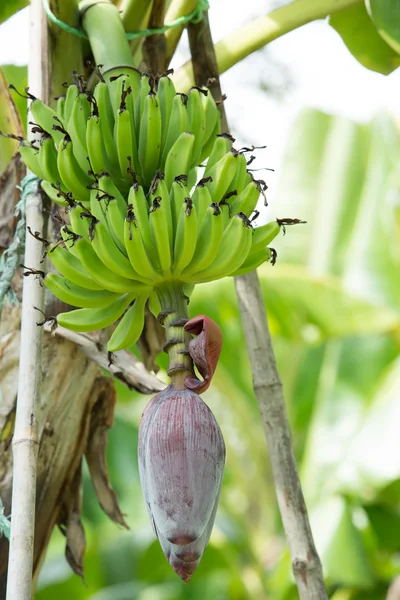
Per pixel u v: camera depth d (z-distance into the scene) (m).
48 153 3.55
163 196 3.40
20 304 3.84
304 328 6.39
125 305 3.50
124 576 7.93
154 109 3.48
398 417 6.61
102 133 3.51
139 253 3.38
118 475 7.79
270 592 7.77
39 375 3.57
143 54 3.97
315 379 8.00
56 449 3.84
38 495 3.82
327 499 6.72
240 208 3.48
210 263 3.41
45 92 3.79
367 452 6.57
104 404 3.94
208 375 3.34
